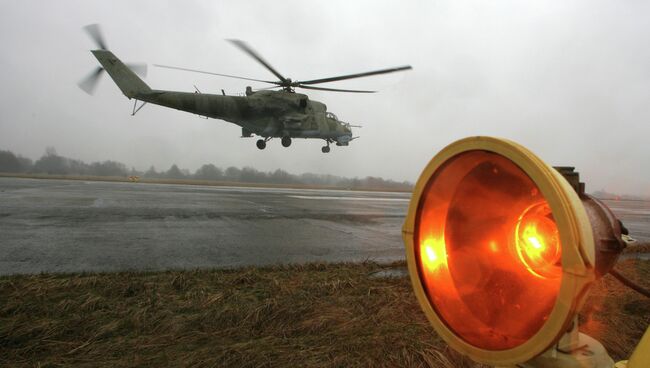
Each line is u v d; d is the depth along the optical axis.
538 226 0.88
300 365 2.18
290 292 3.36
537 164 0.74
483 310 0.93
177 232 6.42
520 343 0.82
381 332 2.63
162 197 14.11
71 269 3.96
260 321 2.79
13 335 2.40
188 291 3.30
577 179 0.97
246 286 3.55
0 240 5.23
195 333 2.59
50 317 2.70
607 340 2.71
